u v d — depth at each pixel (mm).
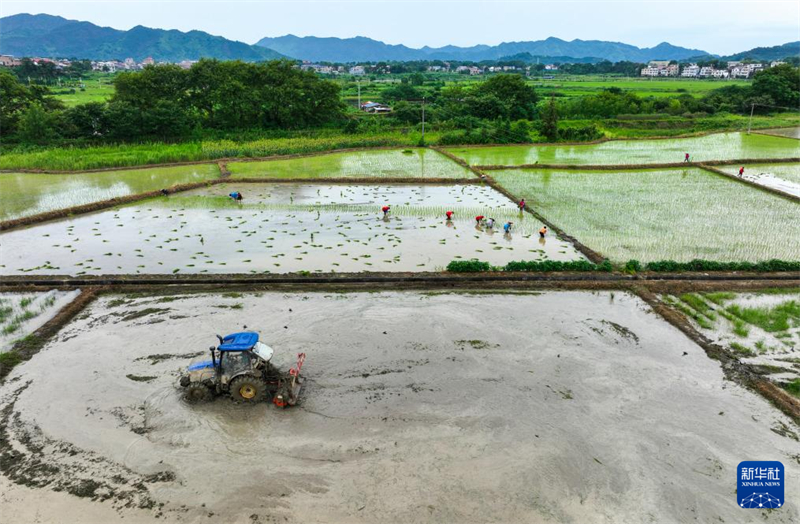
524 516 8797
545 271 19406
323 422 11086
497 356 13719
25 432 10773
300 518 8750
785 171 38438
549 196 30812
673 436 10742
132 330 15023
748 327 15453
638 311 16594
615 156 45438
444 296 17484
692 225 25031
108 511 8898
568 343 14469
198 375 11578
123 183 34375
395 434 10742
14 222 24750
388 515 8805
